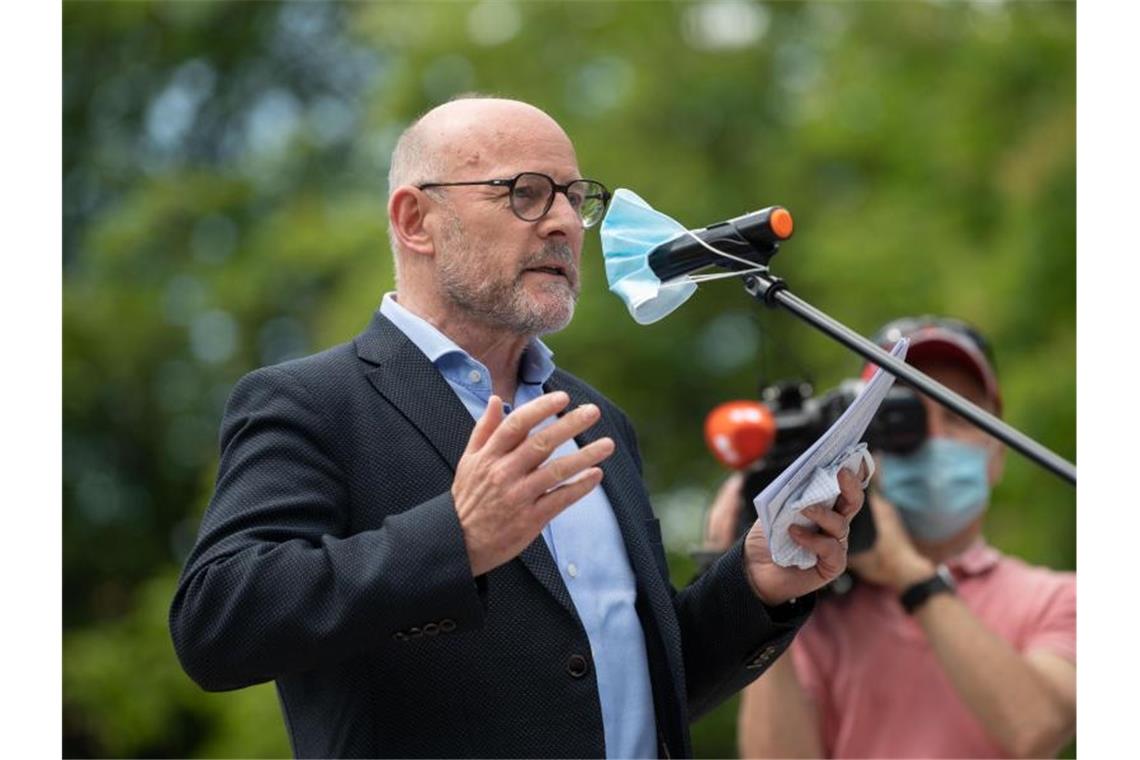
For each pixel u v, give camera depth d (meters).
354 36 26.12
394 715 5.44
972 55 18.12
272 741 18.41
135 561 24.98
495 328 5.96
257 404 5.65
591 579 5.83
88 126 26.70
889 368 5.18
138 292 24.28
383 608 5.02
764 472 7.75
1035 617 8.16
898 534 7.93
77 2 25.89
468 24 20.94
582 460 5.05
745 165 20.50
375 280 19.64
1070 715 7.82
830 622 8.16
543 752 5.45
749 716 8.05
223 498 5.47
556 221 5.87
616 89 20.77
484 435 5.14
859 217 18.88
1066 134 16.56
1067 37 17.69
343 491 5.58
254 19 26.73
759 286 5.51
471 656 5.48
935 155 18.45
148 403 24.95
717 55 21.09
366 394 5.76
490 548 5.04
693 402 20.00
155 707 21.81
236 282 23.09
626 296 5.73
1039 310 16.20
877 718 7.96
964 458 8.20
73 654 22.02
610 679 5.71
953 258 17.67
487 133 5.96
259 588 5.11
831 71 19.69
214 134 27.02
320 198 23.88
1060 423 15.53
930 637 7.76
